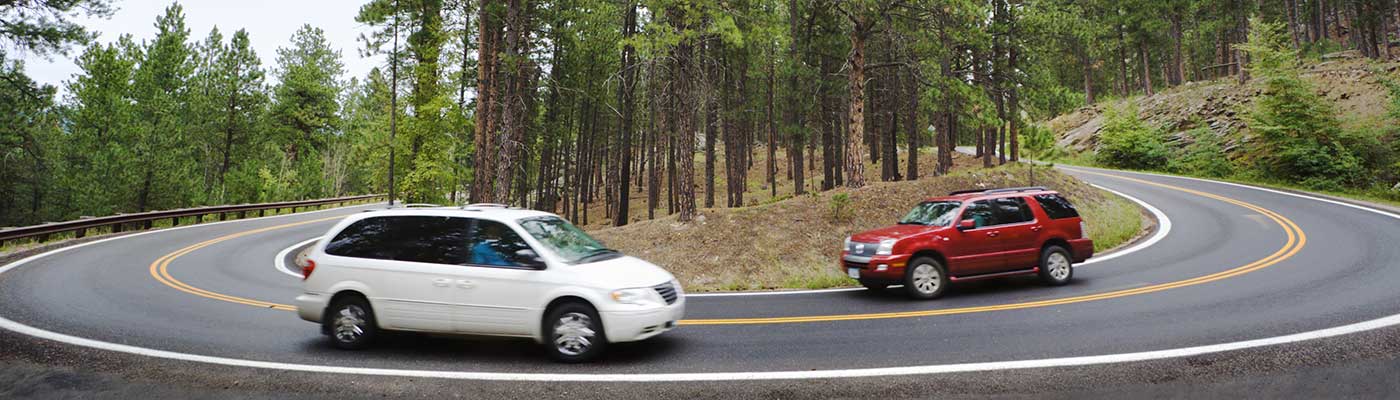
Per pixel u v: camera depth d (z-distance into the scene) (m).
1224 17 50.66
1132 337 6.04
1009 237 9.49
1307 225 15.00
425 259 6.21
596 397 4.63
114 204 31.23
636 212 38.81
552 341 5.72
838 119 34.16
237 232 21.30
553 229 6.57
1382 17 39.62
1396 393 4.17
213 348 6.27
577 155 38.81
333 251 6.48
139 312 8.45
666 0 13.55
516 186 35.81
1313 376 4.61
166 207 32.81
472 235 6.23
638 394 4.68
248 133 45.56
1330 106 25.22
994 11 23.23
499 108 26.75
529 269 5.92
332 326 6.28
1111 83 68.00
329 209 32.28
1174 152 34.47
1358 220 15.34
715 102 24.03
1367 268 9.60
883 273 8.95
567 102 31.31
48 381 5.07
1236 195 21.89
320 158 54.31
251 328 7.37
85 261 14.30
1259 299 7.70
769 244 13.61
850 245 9.82
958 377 4.91
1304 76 36.75
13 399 4.61
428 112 30.89
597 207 45.00
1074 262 9.93
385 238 6.40
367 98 54.91
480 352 6.05
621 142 36.44
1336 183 23.39
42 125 34.56
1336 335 5.74
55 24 18.23
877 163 41.03
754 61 29.17
